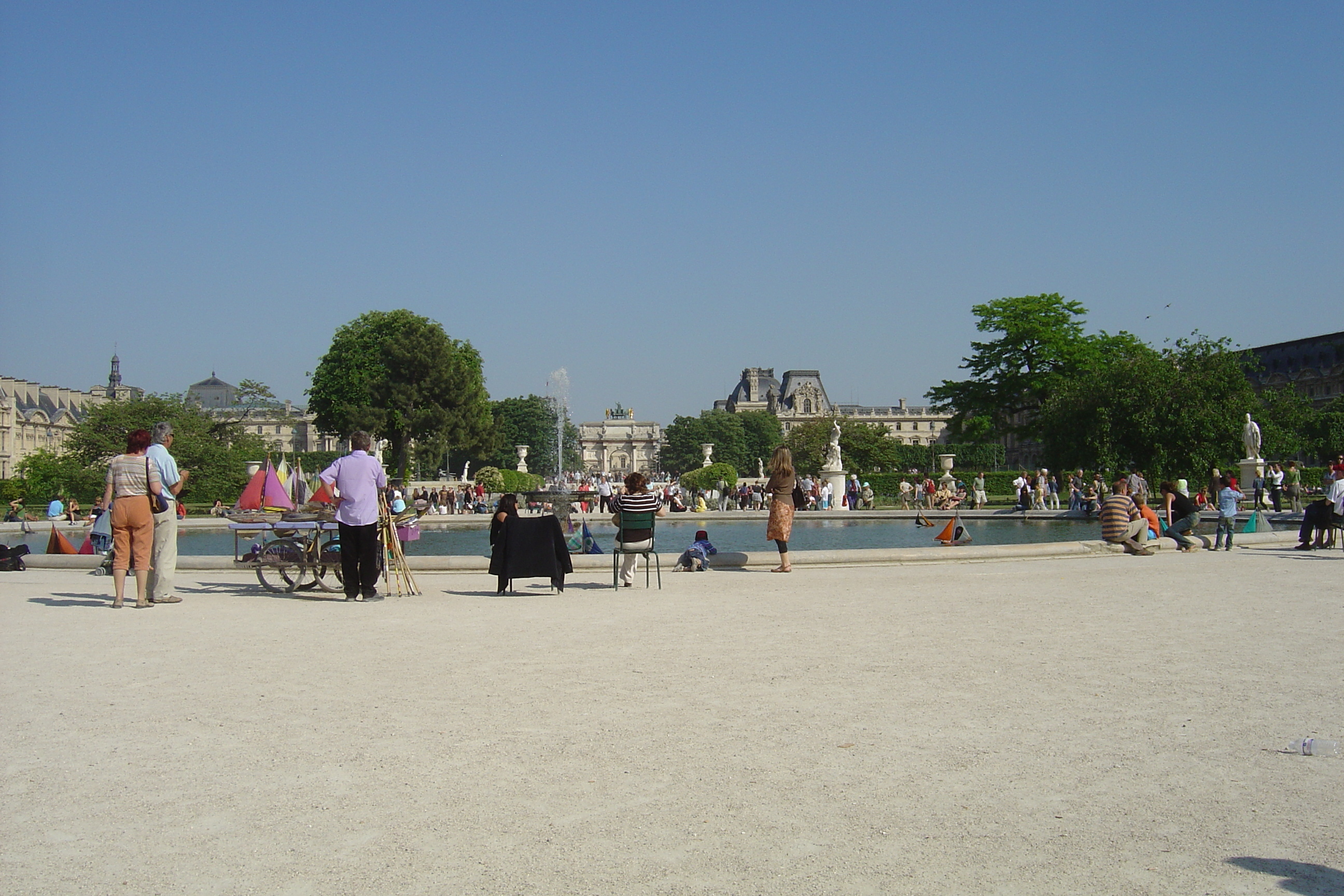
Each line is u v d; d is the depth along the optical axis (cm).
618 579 1709
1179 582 1581
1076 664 934
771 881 466
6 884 468
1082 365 6550
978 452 13688
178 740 694
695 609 1323
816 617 1238
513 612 1312
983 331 6894
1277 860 488
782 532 1789
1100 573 1734
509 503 1523
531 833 525
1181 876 471
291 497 1930
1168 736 695
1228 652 991
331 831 529
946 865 484
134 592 1582
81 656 1000
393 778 611
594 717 748
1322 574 1686
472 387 8262
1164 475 4891
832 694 819
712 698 804
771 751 662
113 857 498
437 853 500
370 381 7825
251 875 477
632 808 560
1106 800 570
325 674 909
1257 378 11581
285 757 654
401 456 8069
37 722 744
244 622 1236
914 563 1923
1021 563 1933
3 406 11919
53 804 571
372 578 1472
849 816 546
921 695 812
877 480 7350
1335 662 943
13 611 1343
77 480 6519
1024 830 526
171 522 1434
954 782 600
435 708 776
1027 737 693
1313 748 656
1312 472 6131
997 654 986
